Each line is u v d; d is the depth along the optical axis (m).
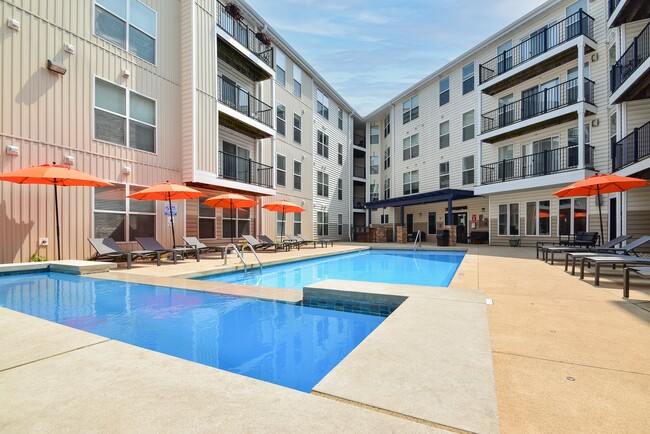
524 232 16.50
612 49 13.16
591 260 5.91
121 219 9.35
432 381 2.00
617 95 11.16
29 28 7.52
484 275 6.84
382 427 1.53
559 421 1.71
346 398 1.80
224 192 13.44
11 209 7.20
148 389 1.90
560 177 13.63
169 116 10.80
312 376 2.76
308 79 20.61
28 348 2.56
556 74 15.22
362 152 29.17
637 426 1.67
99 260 8.66
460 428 1.53
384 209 26.22
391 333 2.89
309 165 20.55
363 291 4.73
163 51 10.70
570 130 14.60
